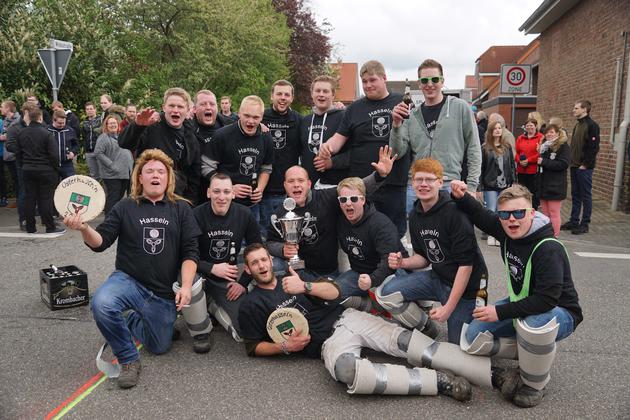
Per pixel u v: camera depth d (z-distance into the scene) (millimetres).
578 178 8359
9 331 4465
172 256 3936
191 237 4008
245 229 4531
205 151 5246
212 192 4312
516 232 3277
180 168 5047
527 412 3172
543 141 8039
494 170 7570
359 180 4211
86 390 3463
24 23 13148
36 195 8188
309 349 3916
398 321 4180
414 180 3887
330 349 3598
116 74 15484
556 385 3500
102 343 4234
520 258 3363
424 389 3314
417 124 4832
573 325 3301
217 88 22641
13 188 11547
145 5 19297
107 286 3688
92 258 6812
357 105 5047
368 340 3715
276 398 3348
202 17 20172
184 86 19922
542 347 3082
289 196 4512
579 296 5289
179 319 4820
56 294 4930
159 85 19047
